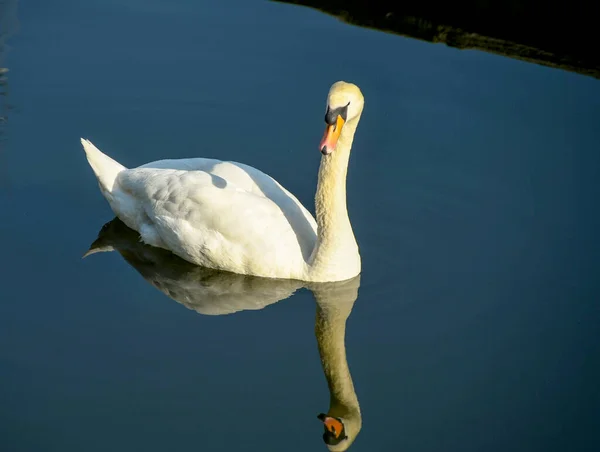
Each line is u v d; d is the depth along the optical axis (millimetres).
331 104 10523
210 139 14750
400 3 18062
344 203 11562
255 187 12281
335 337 11133
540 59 16625
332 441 9648
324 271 11867
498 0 18234
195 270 12297
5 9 17469
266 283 12039
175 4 17844
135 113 15242
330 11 17828
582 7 18078
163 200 12227
